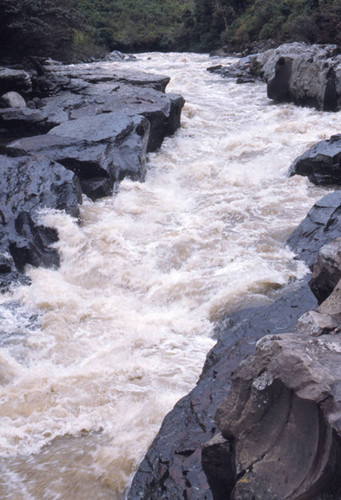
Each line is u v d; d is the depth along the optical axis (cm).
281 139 1279
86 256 774
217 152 1245
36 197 812
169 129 1362
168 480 344
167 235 839
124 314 647
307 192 984
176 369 543
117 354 571
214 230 852
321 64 1584
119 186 1002
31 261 732
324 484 239
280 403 259
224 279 695
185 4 5050
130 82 1641
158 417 464
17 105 1407
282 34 2973
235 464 278
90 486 407
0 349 573
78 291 707
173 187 1060
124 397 504
